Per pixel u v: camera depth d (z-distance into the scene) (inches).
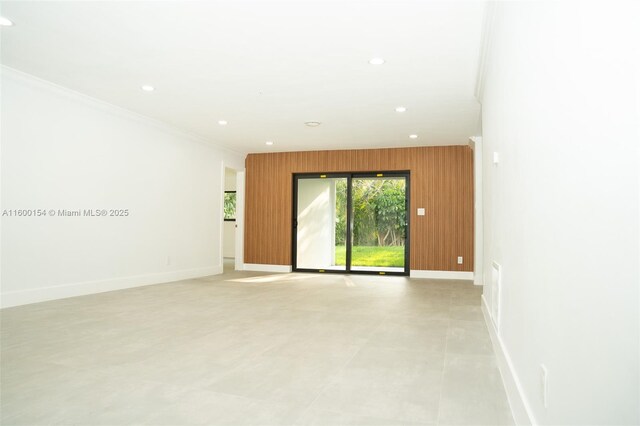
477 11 123.9
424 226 319.0
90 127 217.0
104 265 225.9
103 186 225.0
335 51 154.3
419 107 222.7
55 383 91.5
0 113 175.2
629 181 29.5
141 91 203.0
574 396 41.6
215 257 324.2
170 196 275.4
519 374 75.5
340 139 303.3
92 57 163.3
